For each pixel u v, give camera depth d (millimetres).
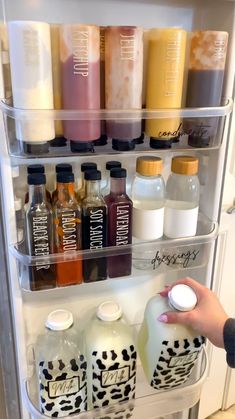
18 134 519
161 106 559
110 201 617
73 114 514
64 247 599
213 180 666
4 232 592
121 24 594
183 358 647
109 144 590
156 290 786
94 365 649
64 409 639
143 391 705
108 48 522
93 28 496
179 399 705
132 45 514
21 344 658
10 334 668
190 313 630
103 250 616
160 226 651
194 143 604
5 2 531
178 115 554
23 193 622
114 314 675
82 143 541
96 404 667
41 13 553
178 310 636
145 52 561
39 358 642
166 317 634
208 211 689
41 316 723
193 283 674
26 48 473
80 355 655
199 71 560
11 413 738
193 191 654
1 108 498
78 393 641
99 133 554
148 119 577
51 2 552
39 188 568
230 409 1131
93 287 739
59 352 640
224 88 590
